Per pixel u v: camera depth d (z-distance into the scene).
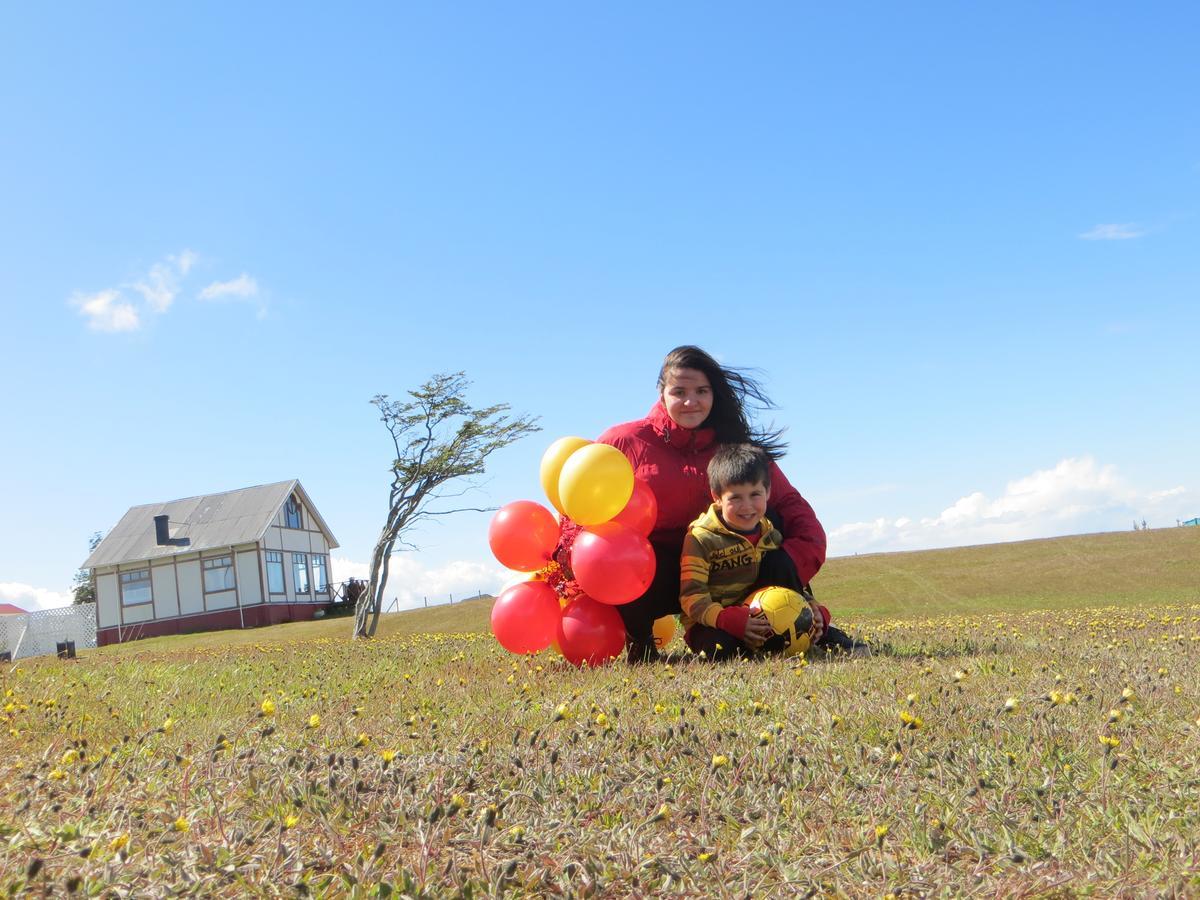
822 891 1.91
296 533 41.22
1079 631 7.07
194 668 7.54
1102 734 2.86
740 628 5.46
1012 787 2.40
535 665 5.94
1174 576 20.19
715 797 2.47
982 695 3.68
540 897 1.92
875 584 23.06
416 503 26.69
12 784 2.81
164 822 2.29
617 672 5.01
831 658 5.34
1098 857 1.95
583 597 5.92
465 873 1.94
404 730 3.50
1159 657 4.75
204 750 3.15
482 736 3.27
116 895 1.83
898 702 3.49
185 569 38.56
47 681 6.95
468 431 26.78
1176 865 1.89
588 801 2.47
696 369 6.12
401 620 29.94
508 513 6.11
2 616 37.31
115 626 38.97
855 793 2.46
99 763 2.90
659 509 6.20
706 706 3.65
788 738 3.00
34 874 1.83
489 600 30.59
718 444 6.29
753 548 5.75
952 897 1.84
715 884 1.94
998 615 12.19
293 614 39.47
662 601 6.22
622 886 1.96
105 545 40.38
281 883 1.93
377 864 2.02
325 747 3.17
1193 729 2.92
